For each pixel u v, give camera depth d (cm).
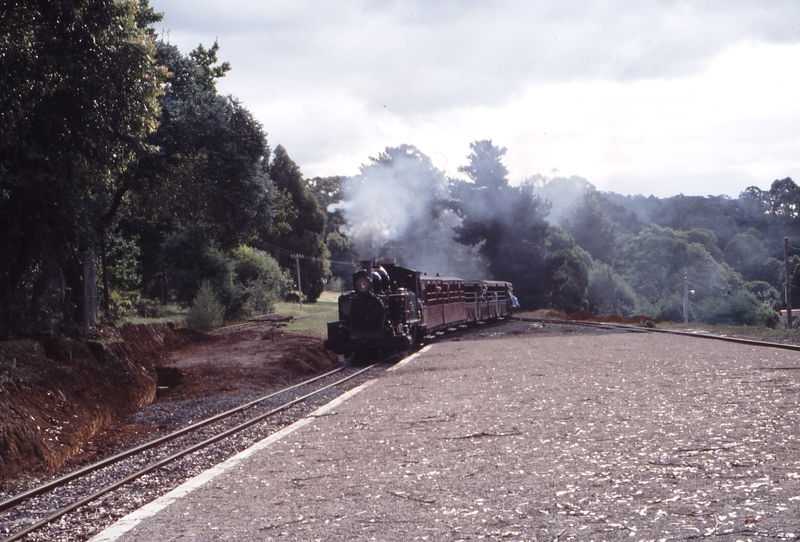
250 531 617
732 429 891
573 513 595
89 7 1565
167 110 2688
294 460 912
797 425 895
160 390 2033
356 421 1185
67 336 1845
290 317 4794
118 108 1633
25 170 1575
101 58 1594
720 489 634
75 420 1384
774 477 662
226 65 3253
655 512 582
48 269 2023
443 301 3503
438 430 1034
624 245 10894
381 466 831
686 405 1098
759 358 1733
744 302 5869
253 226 3241
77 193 1759
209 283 4419
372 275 2622
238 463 926
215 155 2870
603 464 754
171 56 2836
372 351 2691
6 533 754
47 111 1562
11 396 1248
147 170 2672
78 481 997
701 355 1900
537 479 713
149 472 996
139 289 4294
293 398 1722
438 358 2327
